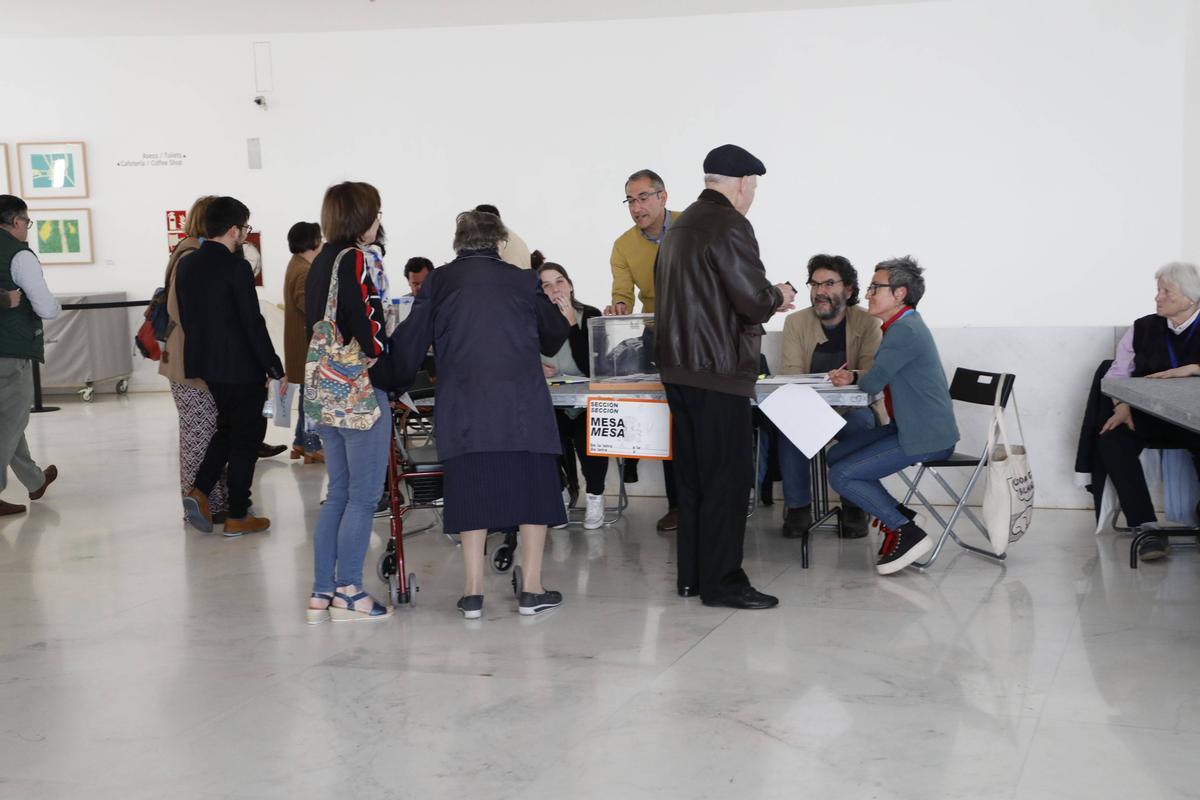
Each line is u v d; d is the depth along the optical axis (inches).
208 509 219.0
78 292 467.8
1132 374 195.8
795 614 158.6
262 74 454.3
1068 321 416.8
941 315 425.4
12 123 463.2
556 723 120.1
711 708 123.3
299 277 288.5
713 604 162.7
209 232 211.8
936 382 177.8
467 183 449.7
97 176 463.5
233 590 177.9
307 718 123.3
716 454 160.6
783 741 114.0
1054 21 406.9
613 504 244.1
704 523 162.7
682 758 110.6
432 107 448.5
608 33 434.9
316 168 456.8
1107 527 206.4
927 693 126.4
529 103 442.6
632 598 169.2
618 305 219.0
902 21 416.2
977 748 111.1
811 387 176.4
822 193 427.8
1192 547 189.6
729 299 157.0
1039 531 207.2
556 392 179.0
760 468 234.5
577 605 165.9
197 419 223.8
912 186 422.0
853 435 195.2
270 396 315.3
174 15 421.4
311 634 154.1
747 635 149.3
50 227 466.3
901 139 420.8
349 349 151.5
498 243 159.5
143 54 457.1
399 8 414.9
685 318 158.6
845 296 215.0
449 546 206.2
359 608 160.1
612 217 442.3
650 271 219.3
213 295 208.8
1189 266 190.2
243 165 459.2
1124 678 129.9
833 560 190.5
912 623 153.0
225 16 423.5
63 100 460.8
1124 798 99.9
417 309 154.3
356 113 452.4
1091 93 407.5
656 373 187.2
